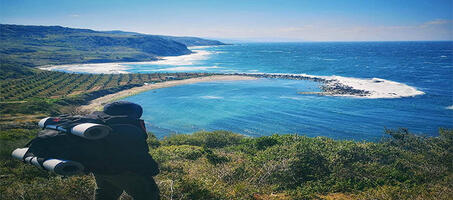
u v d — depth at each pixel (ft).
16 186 22.29
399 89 218.18
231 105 175.01
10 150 35.91
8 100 184.85
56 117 9.60
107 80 279.49
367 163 30.07
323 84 250.57
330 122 137.69
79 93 216.13
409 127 128.47
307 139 44.16
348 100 184.34
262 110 161.17
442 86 232.94
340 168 27.12
